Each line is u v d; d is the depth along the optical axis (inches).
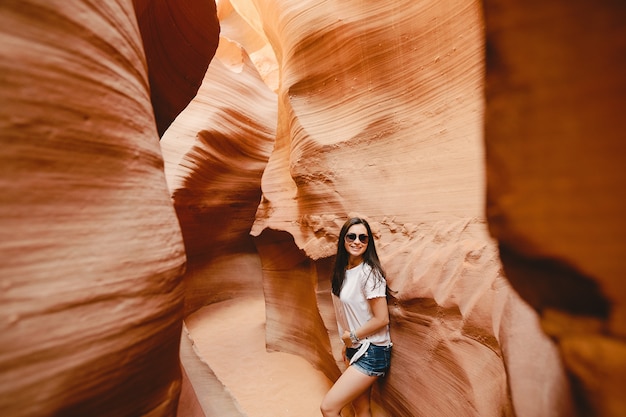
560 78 25.5
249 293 330.3
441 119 105.7
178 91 119.9
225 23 468.1
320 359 159.5
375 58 127.4
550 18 25.0
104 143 33.2
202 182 283.3
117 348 30.6
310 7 149.5
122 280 31.9
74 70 30.4
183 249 45.9
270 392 149.5
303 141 153.6
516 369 39.6
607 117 23.7
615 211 24.5
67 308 26.7
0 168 23.6
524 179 29.5
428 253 99.3
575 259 27.6
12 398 22.9
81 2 32.4
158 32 96.0
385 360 99.7
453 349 80.9
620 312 25.4
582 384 28.1
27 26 26.5
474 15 94.3
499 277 74.2
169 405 41.1
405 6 116.8
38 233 25.7
